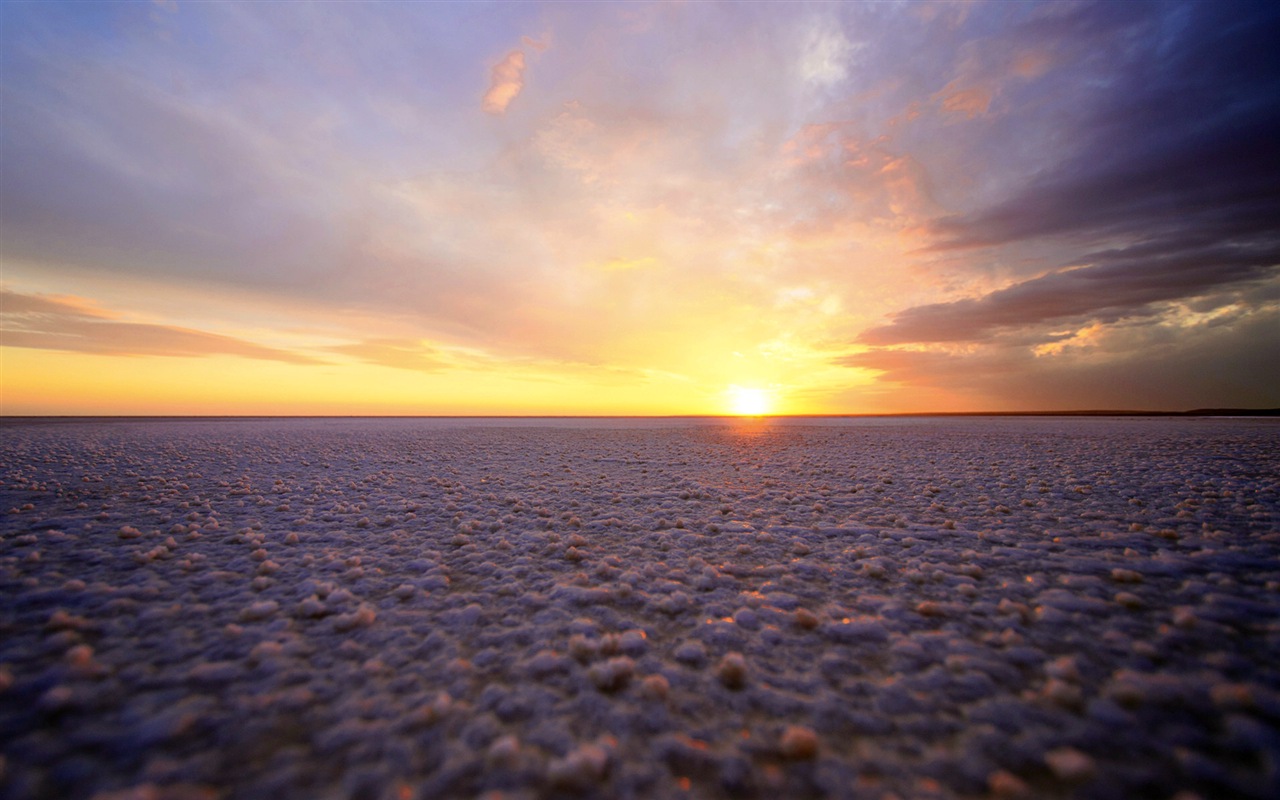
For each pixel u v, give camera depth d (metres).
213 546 5.78
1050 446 17.34
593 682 3.04
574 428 36.12
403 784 2.20
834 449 18.16
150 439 21.38
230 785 2.16
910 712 2.73
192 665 3.16
